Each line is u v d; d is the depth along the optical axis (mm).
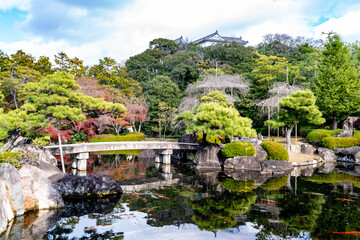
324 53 22312
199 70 32844
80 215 6906
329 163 16172
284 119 16750
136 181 11328
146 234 5746
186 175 12750
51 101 10516
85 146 13812
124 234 5730
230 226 6230
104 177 9117
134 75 35906
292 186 10320
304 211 7273
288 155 15227
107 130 27062
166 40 46719
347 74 20656
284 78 25312
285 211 7301
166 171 13797
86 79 23594
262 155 14766
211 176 12492
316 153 17531
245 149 14414
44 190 7582
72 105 11305
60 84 10820
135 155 19625
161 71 37312
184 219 6680
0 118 9227
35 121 9906
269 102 20281
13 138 11039
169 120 26531
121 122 23609
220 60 35406
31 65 24625
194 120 13961
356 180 11484
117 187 9047
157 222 6465
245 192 9398
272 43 46312
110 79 28500
